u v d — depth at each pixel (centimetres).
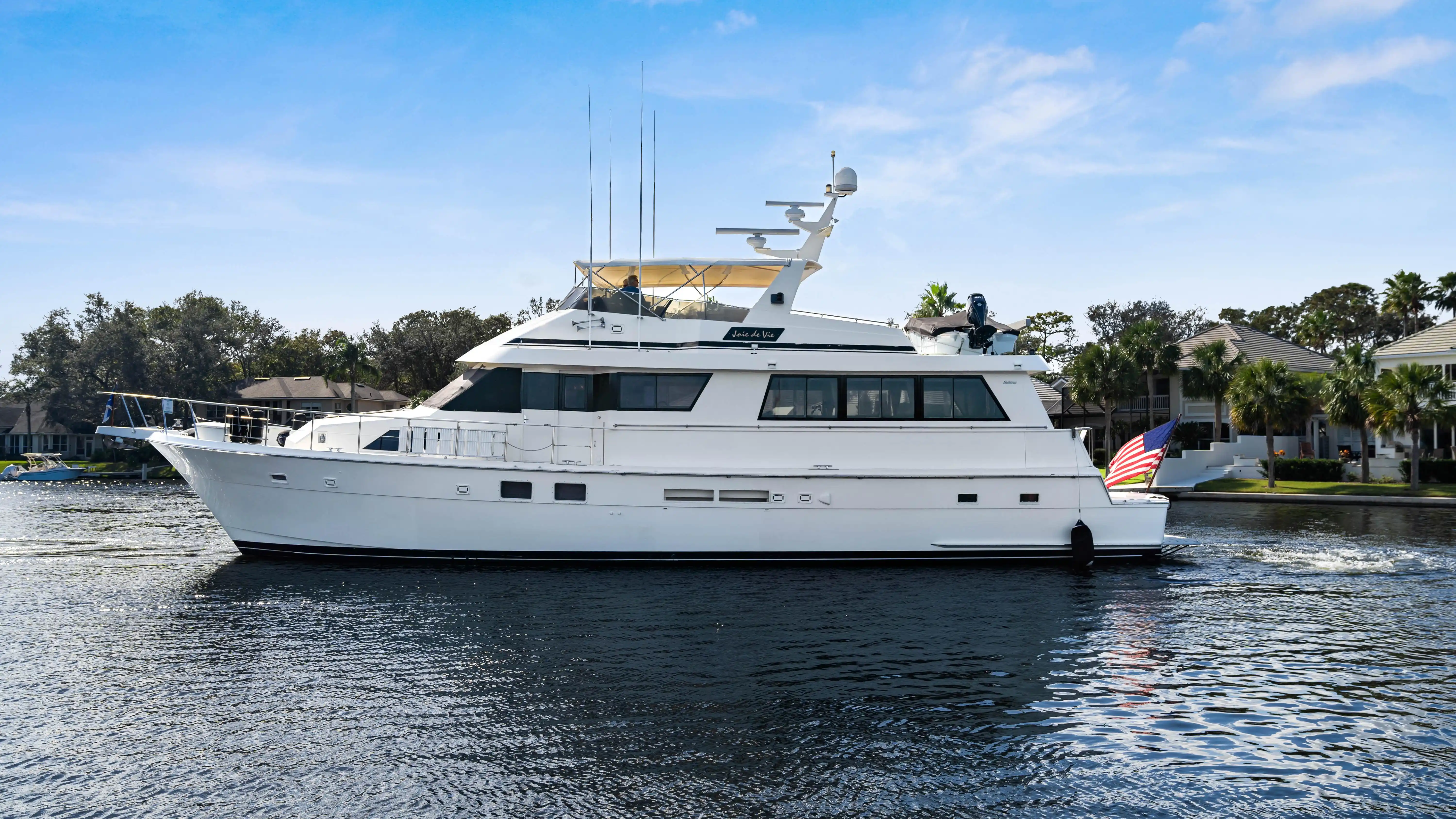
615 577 1508
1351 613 1359
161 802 717
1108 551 1656
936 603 1379
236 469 1542
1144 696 974
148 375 6800
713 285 1780
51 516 2781
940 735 862
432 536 1538
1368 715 921
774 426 1603
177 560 1730
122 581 1507
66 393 6894
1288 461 4219
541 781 760
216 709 909
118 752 807
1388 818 705
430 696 950
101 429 1603
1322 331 6800
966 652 1130
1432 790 753
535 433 1595
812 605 1351
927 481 1603
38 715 894
